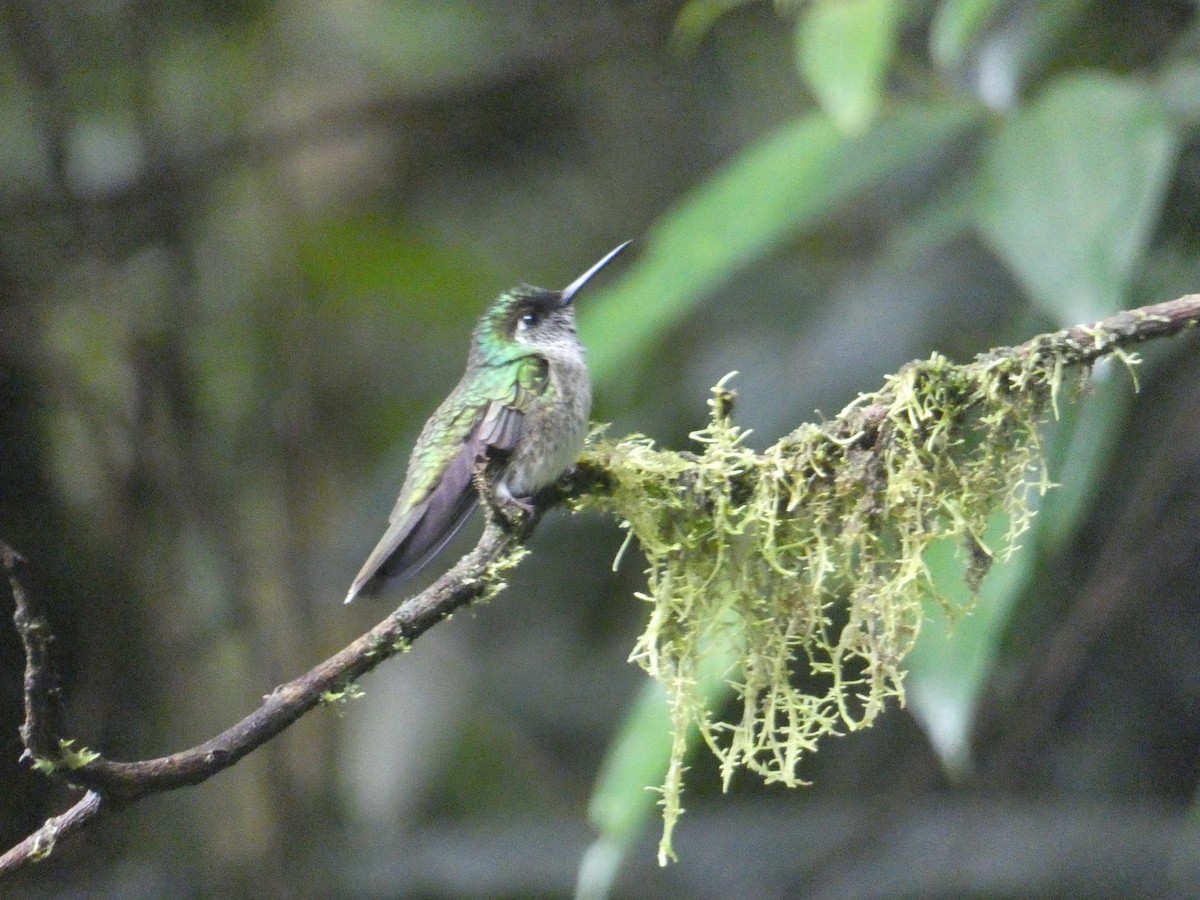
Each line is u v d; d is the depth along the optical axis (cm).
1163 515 855
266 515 1298
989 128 642
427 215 1497
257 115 1431
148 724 1176
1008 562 528
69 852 1111
